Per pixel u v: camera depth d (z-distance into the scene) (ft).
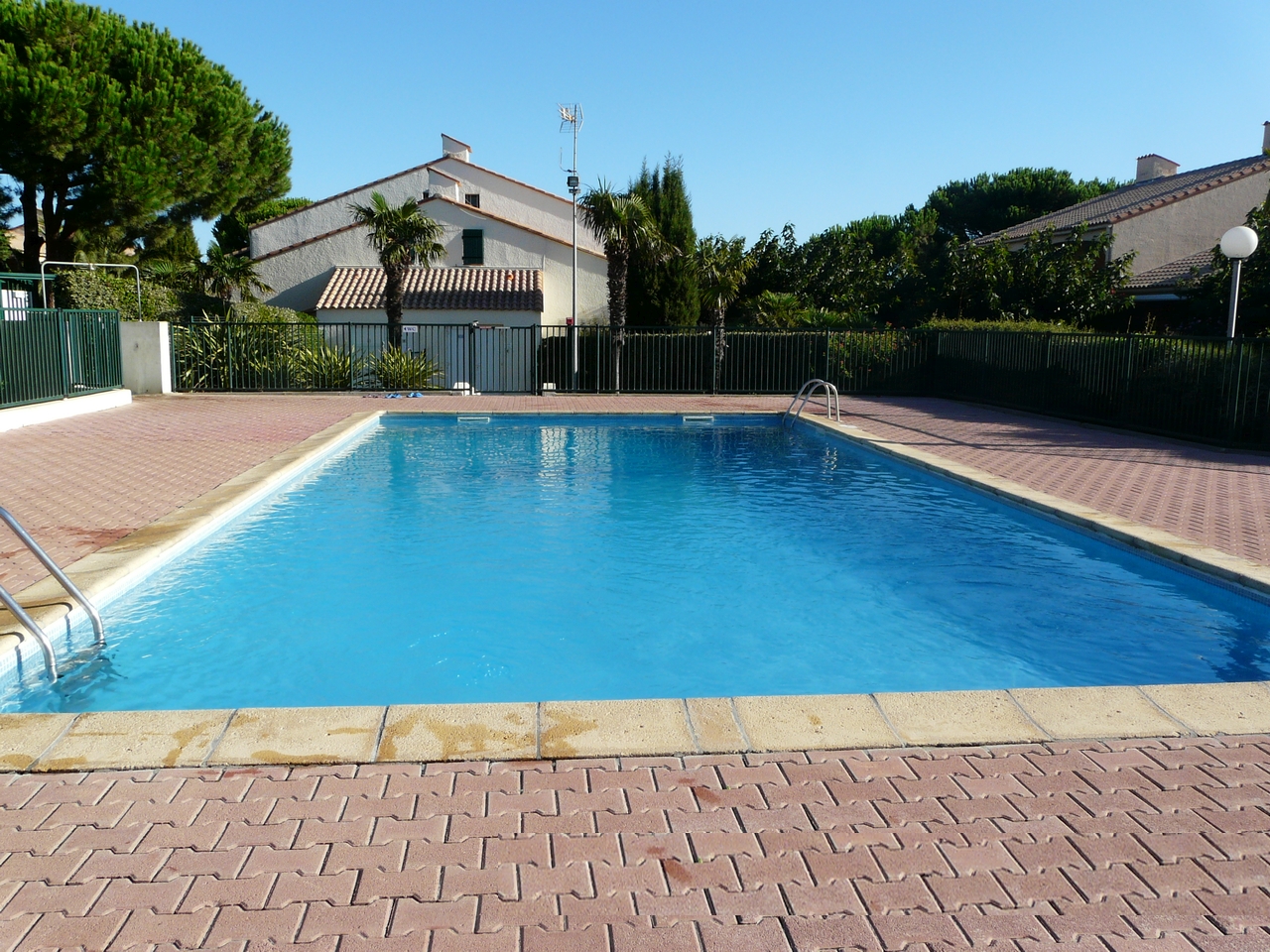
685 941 8.07
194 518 25.81
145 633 19.03
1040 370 56.39
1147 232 84.89
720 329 71.36
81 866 9.05
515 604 21.61
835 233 114.93
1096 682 17.02
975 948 8.02
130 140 75.56
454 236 98.37
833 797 10.57
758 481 37.37
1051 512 28.35
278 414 53.98
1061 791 10.76
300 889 8.74
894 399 69.21
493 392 71.20
